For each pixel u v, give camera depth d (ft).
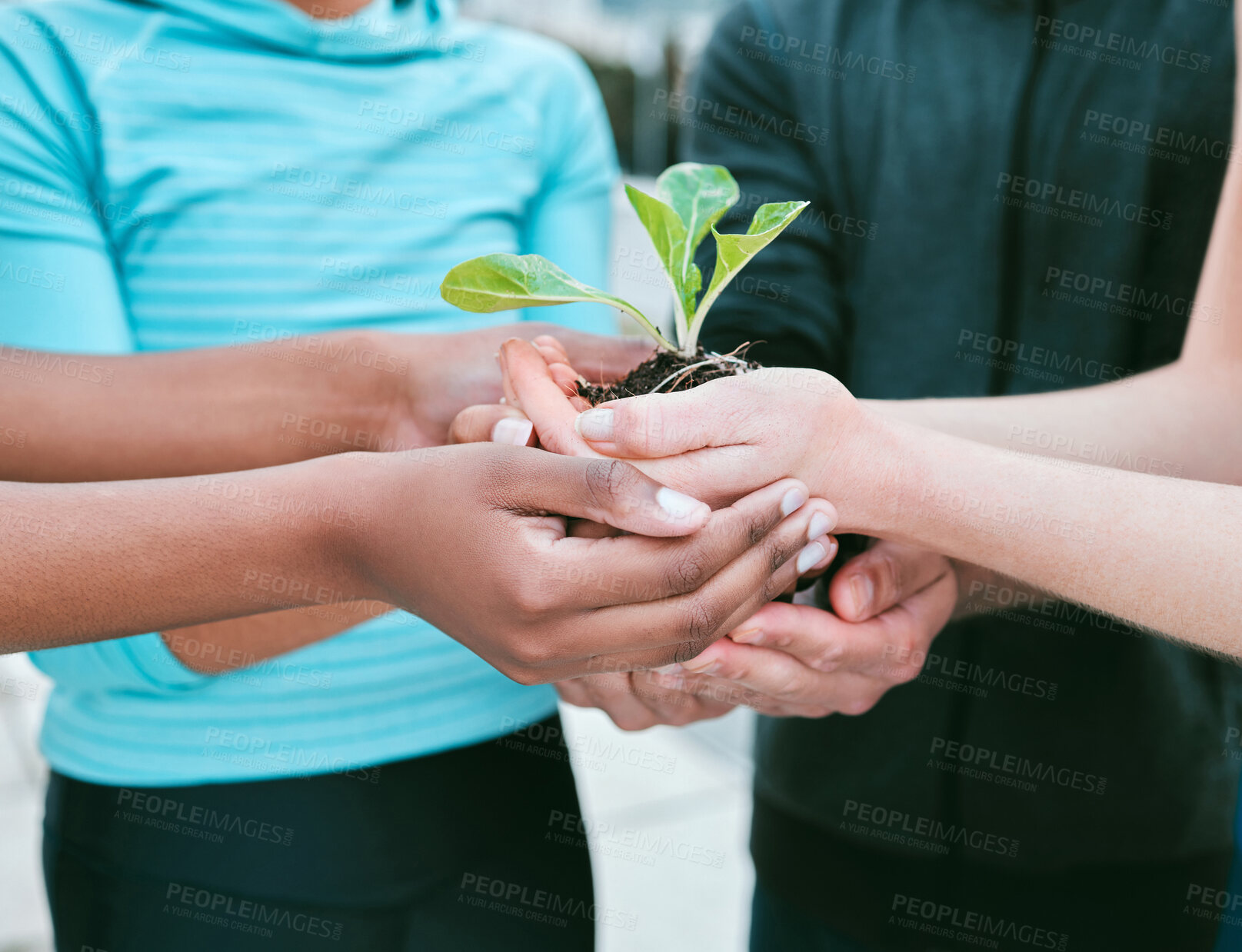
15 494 2.11
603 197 4.07
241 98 3.14
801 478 2.40
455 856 3.30
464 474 2.10
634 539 2.11
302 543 2.22
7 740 7.70
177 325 3.23
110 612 2.12
